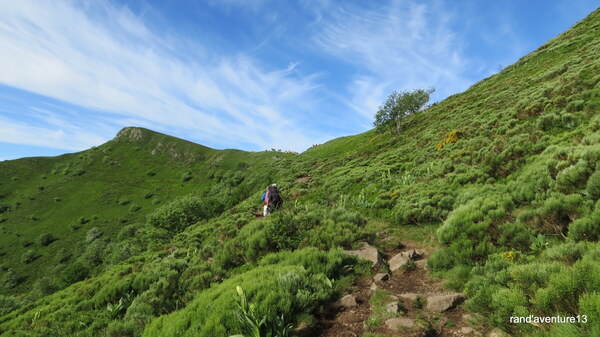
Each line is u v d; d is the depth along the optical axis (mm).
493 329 3488
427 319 4168
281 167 57156
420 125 38000
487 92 34469
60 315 8859
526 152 11172
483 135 17297
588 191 5594
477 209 7105
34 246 75562
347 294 5367
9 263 67750
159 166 133125
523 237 5598
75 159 137750
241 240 9414
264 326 4117
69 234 81438
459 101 38969
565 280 2934
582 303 2602
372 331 4043
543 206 6176
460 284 5027
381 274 6051
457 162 14578
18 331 8836
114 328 6117
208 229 20562
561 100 14039
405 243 8664
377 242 8648
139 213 93375
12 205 96750
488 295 3766
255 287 5016
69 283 39219
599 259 3377
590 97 12875
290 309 4520
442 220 9422
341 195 17203
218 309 4578
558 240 5266
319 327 4398
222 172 112688
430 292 5180
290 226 8898
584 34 34281
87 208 97062
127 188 112125
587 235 4664
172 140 150875
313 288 5242
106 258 51781
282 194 24312
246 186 51938
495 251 5566
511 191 8391
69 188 111250
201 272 8203
